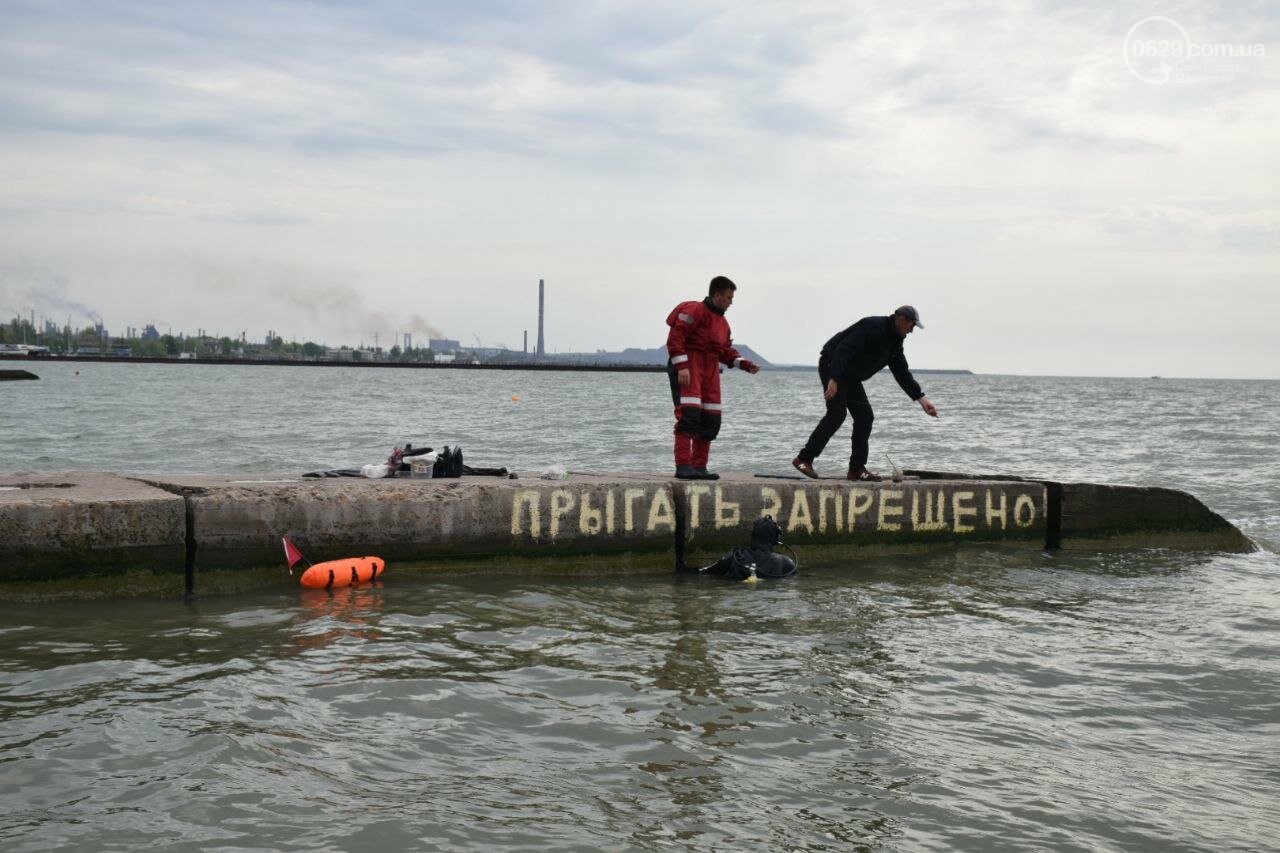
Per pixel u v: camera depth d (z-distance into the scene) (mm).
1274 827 4113
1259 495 17156
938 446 29141
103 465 20438
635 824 3953
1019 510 10930
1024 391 114938
